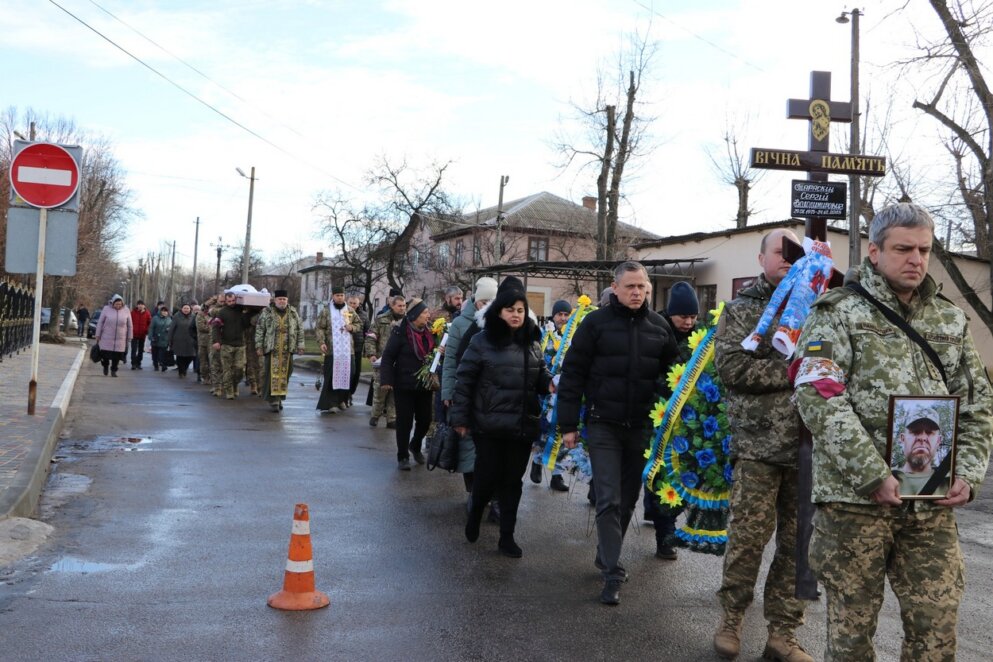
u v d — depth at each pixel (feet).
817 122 56.08
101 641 13.66
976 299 70.64
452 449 24.62
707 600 17.13
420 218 145.89
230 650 13.53
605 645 14.42
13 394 42.88
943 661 9.90
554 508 25.43
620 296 17.33
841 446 9.68
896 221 10.05
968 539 23.02
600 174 97.50
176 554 18.76
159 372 77.00
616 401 17.11
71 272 34.22
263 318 46.44
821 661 14.17
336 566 18.39
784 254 14.05
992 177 62.64
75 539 19.58
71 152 33.71
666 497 16.39
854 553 10.05
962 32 55.52
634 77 96.53
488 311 20.27
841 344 10.12
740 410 14.19
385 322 41.73
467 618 15.47
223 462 30.22
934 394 9.88
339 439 36.94
